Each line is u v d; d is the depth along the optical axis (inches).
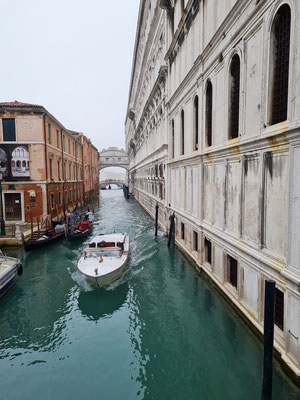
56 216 823.1
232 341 245.3
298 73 168.9
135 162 1648.6
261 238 223.3
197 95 381.1
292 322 185.9
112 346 258.7
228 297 291.4
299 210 173.3
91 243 471.2
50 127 780.0
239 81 265.6
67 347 259.4
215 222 330.0
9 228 669.3
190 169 430.9
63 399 201.3
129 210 1214.9
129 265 454.9
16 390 210.8
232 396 194.5
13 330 288.2
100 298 348.5
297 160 173.5
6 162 703.7
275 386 188.2
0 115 692.7
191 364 229.8
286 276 185.5
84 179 1496.1
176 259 470.6
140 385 211.2
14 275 386.6
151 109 842.8
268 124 209.2
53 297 358.6
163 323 290.8
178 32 453.1
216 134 315.6
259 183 222.7
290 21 183.2
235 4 246.1
